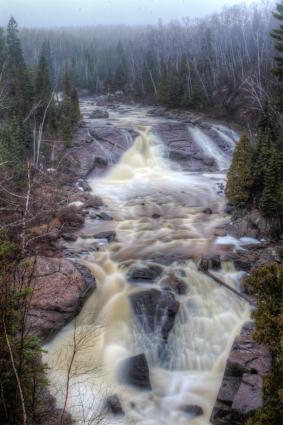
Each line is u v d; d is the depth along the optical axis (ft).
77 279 72.13
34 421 33.96
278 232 94.38
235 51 324.60
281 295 34.14
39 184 102.94
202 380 59.62
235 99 238.07
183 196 127.03
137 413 53.57
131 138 169.58
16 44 249.34
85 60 436.35
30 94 174.91
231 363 56.80
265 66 247.29
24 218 54.70
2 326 32.48
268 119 126.41
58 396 52.01
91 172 146.92
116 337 65.41
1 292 32.12
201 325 68.03
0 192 84.23
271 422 32.27
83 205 113.70
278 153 96.17
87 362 59.82
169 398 56.34
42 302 65.36
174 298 71.51
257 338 33.63
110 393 55.21
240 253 85.92
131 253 86.43
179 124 189.26
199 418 53.16
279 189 93.71
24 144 134.31
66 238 91.35
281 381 32.68
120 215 110.63
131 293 71.92
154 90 308.40
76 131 171.32
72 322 67.46
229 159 170.71
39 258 74.84
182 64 273.75
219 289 74.59
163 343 65.10
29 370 35.68
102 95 380.78
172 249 88.48
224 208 114.83
